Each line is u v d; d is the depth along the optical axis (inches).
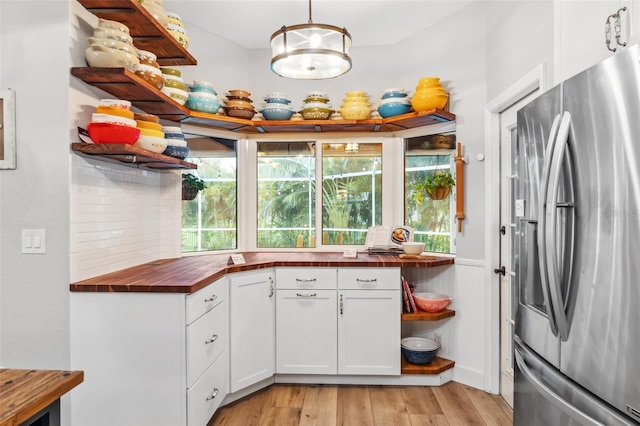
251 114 122.6
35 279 75.8
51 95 74.9
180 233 121.3
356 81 134.5
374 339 109.7
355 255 120.3
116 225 91.7
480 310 108.7
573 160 49.0
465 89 113.3
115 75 75.5
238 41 132.5
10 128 75.2
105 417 75.5
